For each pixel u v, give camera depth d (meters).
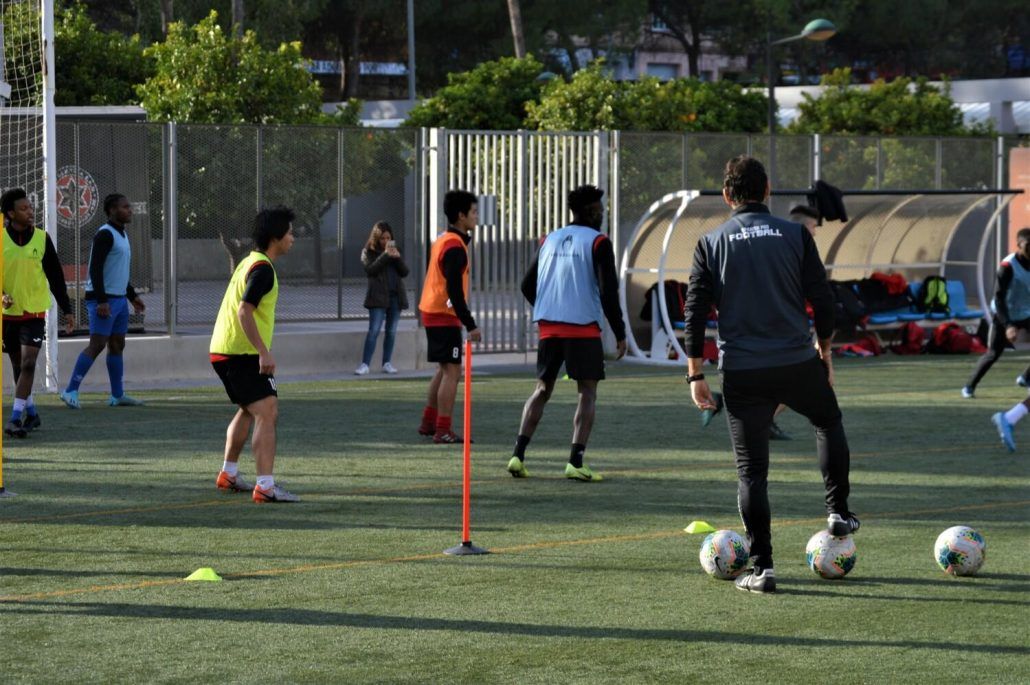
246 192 29.64
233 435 15.88
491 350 33.09
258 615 10.55
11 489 16.05
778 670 9.18
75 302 28.75
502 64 46.94
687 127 43.03
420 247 31.66
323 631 10.11
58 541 13.23
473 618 10.49
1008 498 15.74
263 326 15.23
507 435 20.66
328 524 14.09
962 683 8.91
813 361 11.26
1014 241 36.94
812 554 11.77
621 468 17.75
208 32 41.38
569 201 17.02
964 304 36.28
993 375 29.67
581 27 78.94
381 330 31.19
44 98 25.16
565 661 9.38
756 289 11.20
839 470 11.64
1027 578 11.83
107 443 19.75
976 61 79.12
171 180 28.80
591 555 12.69
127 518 14.38
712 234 11.45
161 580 11.69
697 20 83.00
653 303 32.47
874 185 37.28
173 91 41.09
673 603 10.96
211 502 15.30
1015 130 54.19
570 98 42.28
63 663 9.29
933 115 47.25
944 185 38.38
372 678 8.98
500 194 32.66
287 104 41.94
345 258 32.56
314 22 81.06
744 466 11.37
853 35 79.62
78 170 28.67
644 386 27.34
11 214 20.03
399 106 64.44
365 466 17.81
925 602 11.01
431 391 20.27
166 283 28.78
